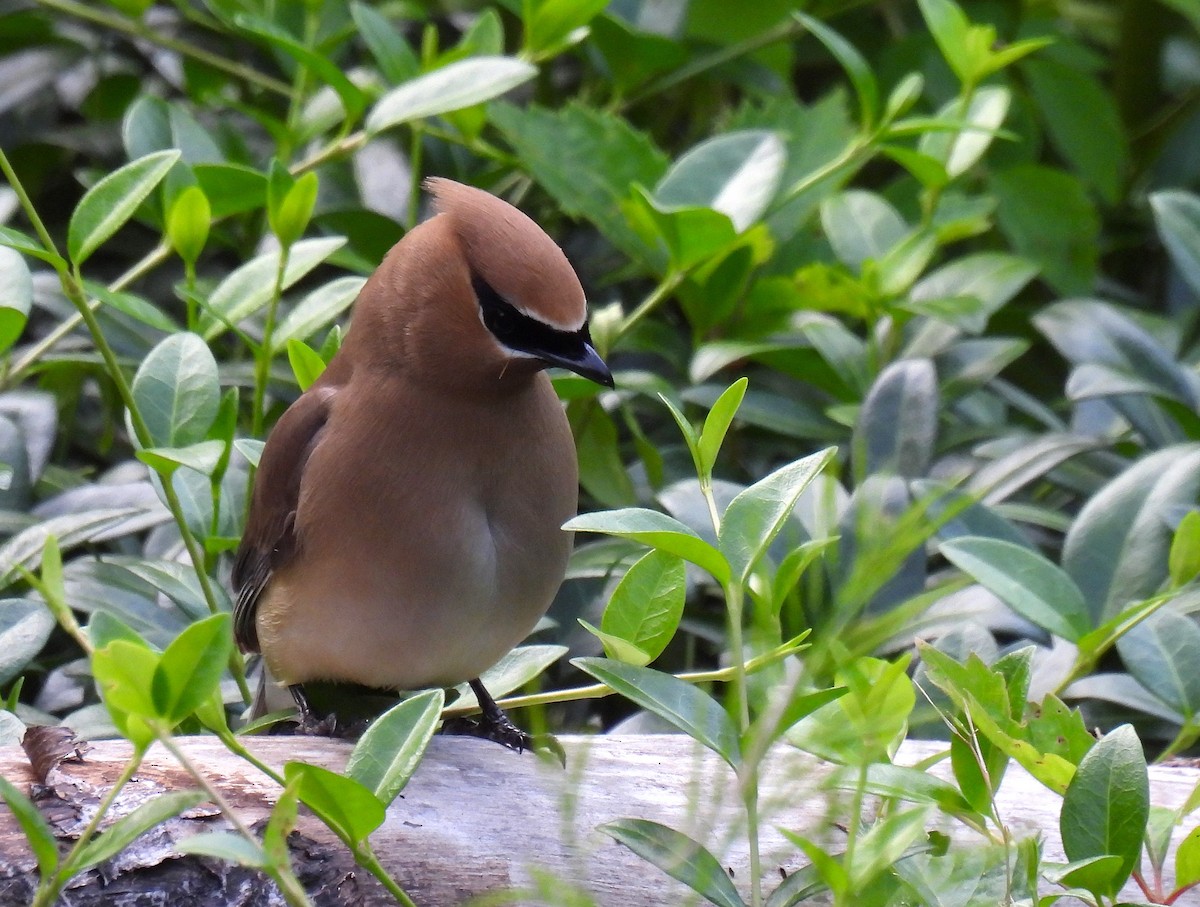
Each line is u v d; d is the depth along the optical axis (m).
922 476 8.69
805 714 5.19
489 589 7.58
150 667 4.48
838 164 9.91
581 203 10.24
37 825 4.59
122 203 7.34
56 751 5.96
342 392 7.67
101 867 5.56
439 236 7.40
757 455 10.52
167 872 5.62
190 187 8.12
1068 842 5.22
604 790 6.39
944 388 9.88
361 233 10.54
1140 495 7.88
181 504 8.38
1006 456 9.12
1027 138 12.52
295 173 9.41
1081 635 6.97
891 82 12.69
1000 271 10.16
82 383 10.39
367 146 11.34
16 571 7.62
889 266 9.92
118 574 8.20
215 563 8.73
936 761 5.96
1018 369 11.62
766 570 6.01
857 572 4.62
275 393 10.08
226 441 7.94
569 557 7.95
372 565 7.51
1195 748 8.55
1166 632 7.03
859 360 9.74
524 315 7.26
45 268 11.55
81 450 11.02
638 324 10.52
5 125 12.01
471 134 10.49
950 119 10.24
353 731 8.01
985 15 13.08
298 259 8.59
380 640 7.71
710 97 13.10
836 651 4.90
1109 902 5.24
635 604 5.98
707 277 10.08
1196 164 12.94
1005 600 6.97
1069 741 5.85
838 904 4.65
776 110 11.08
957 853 5.27
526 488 7.56
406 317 7.38
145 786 5.90
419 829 6.09
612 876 6.08
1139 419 9.41
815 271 9.97
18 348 10.65
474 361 7.27
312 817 5.91
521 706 8.20
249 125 12.04
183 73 12.27
